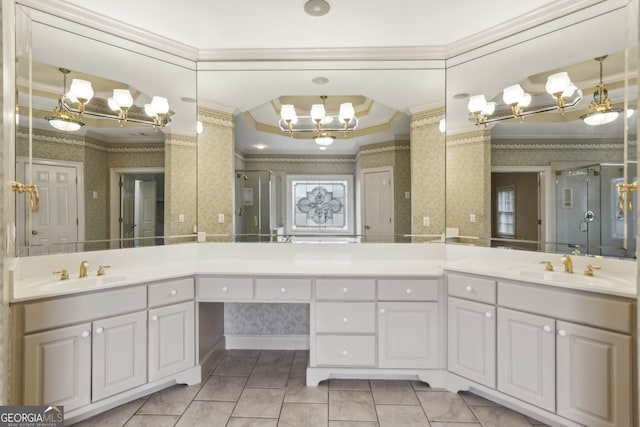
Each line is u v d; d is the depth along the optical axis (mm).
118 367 1871
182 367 2145
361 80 2652
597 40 2045
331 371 2180
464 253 2541
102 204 2322
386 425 1792
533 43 2244
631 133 1805
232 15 2137
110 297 1846
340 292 2158
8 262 1508
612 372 1517
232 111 2688
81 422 1806
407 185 2652
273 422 1818
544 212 2234
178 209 2607
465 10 2088
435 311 2141
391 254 2672
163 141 2547
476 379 1975
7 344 1422
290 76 2668
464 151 2525
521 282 1797
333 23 2227
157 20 2201
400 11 2088
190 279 2188
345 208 2707
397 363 2148
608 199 2020
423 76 2611
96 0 2010
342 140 2699
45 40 2109
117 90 2373
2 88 1215
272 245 2719
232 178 2711
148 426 1782
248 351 2752
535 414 1829
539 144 2262
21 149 1961
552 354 1687
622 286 1645
